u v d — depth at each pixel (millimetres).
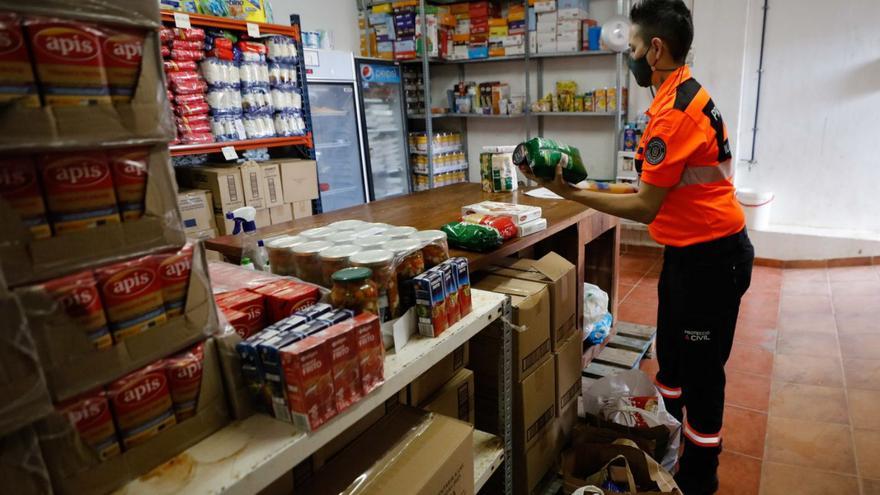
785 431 2289
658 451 1871
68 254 675
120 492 735
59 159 654
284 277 1177
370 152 4910
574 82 4910
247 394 897
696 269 1694
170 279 779
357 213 2307
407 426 1200
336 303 1028
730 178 1683
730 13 4223
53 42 628
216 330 861
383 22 5113
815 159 4285
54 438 667
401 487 1021
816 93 4156
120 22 687
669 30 1634
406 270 1172
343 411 915
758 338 3168
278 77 3186
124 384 732
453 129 5875
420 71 5613
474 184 3074
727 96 4402
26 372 622
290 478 1017
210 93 2863
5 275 626
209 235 2898
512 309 1615
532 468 1744
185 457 803
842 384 2617
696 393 1821
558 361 1864
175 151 2684
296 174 3277
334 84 4270
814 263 4297
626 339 2885
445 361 1479
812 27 4043
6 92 602
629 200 1677
